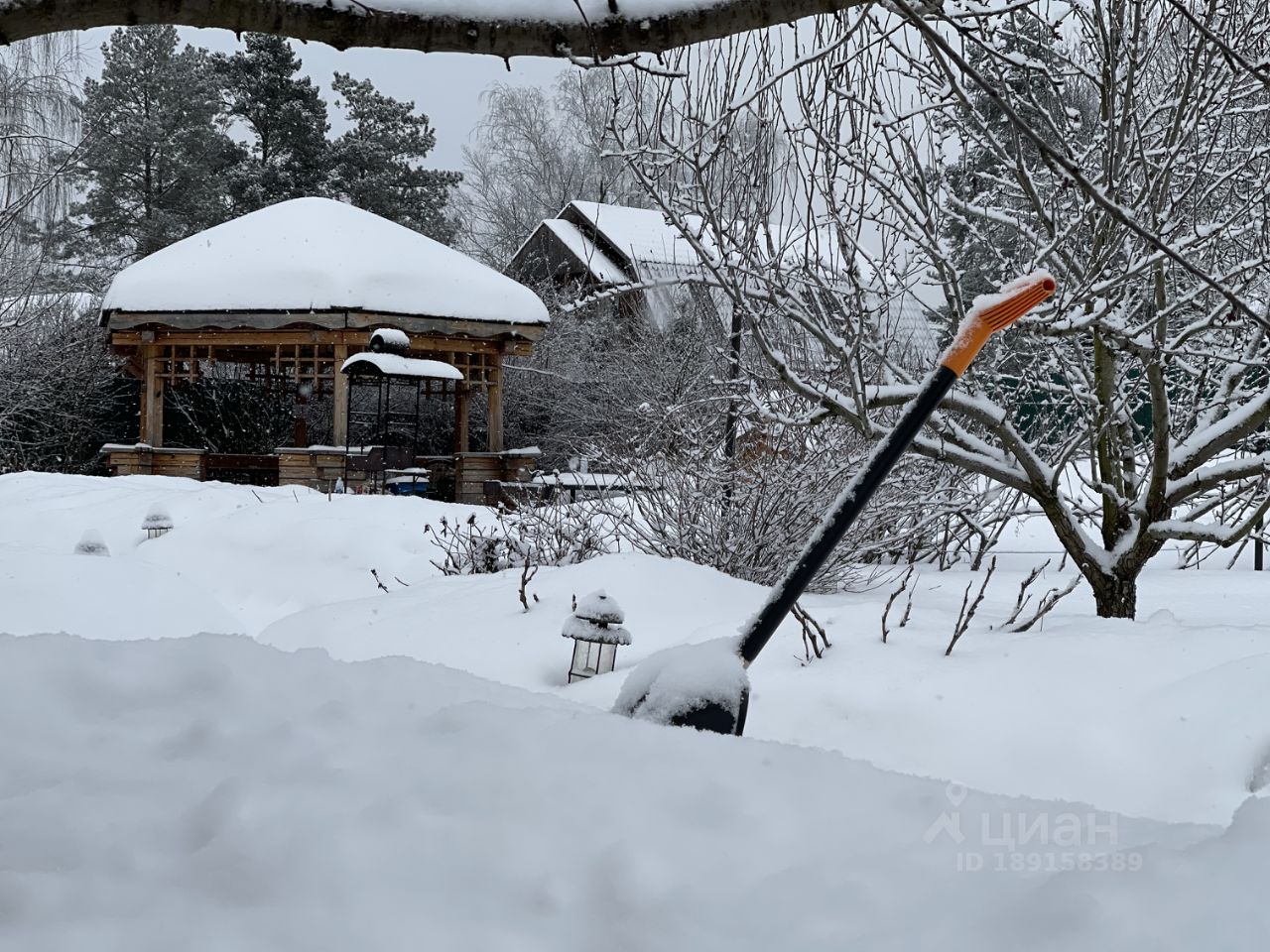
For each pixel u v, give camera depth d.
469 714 2.22
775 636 5.55
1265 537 7.76
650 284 6.66
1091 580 6.51
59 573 6.52
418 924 1.45
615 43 3.30
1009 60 5.56
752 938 1.40
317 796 1.85
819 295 7.05
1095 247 6.12
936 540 11.45
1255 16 5.86
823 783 1.88
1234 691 4.22
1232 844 1.50
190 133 40.09
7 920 1.50
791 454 8.30
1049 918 1.34
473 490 21.98
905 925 1.39
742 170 6.50
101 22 3.10
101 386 25.69
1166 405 6.24
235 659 2.66
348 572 11.66
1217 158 6.78
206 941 1.42
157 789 1.94
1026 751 4.19
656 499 8.85
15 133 24.17
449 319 21.61
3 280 24.38
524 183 42.12
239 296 21.17
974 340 2.67
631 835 1.68
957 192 7.45
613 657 5.60
